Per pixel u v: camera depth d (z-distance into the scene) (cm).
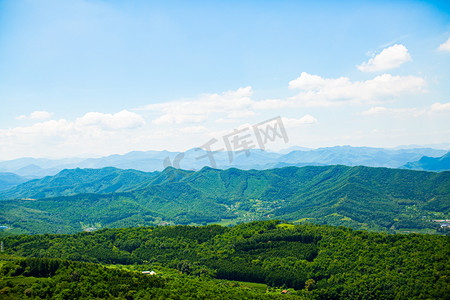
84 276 13412
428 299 14000
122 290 12975
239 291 14938
